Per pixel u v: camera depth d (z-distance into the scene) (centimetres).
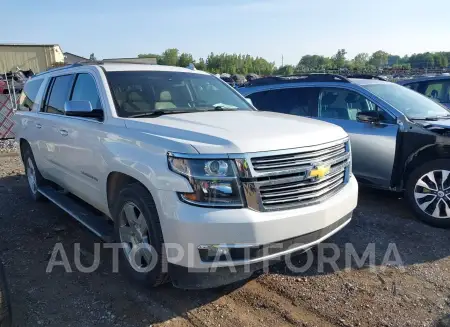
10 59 3359
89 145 395
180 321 306
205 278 296
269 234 288
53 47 3459
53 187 564
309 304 327
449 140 473
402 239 448
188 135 310
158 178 297
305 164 310
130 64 465
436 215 480
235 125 339
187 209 283
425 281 362
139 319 308
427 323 302
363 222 494
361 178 556
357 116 551
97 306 325
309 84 640
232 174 284
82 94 444
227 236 280
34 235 466
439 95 884
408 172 521
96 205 416
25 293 343
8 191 654
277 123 356
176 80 457
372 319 307
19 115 614
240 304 328
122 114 379
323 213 316
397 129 517
